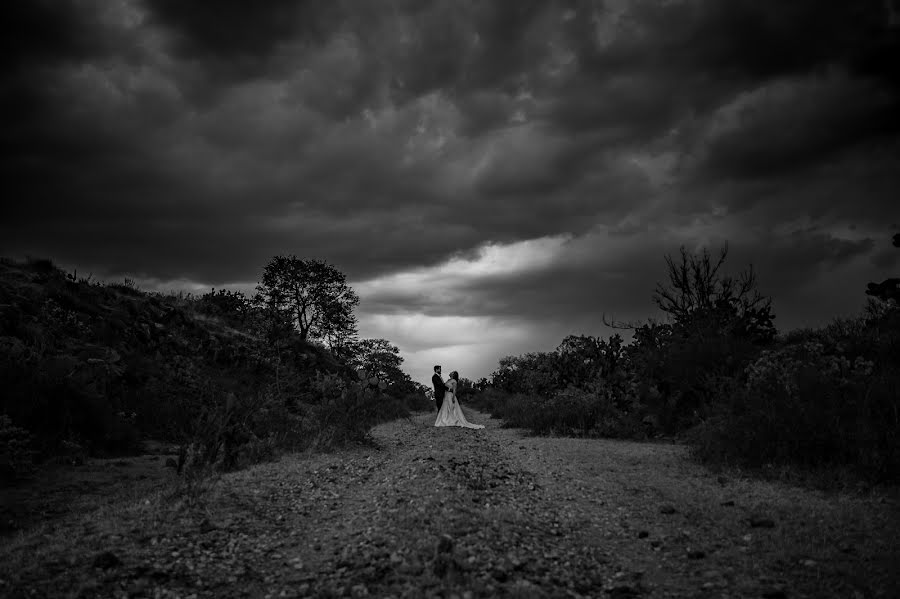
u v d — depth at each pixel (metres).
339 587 3.88
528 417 17.03
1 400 9.84
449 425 18.08
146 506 6.06
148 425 12.88
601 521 5.85
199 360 19.41
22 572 4.12
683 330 15.62
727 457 8.55
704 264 18.23
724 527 5.49
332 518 5.99
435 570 3.98
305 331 46.00
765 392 9.11
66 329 15.44
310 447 10.66
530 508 6.21
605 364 18.33
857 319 13.80
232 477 7.86
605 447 11.63
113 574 4.12
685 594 3.95
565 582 4.07
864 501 6.16
